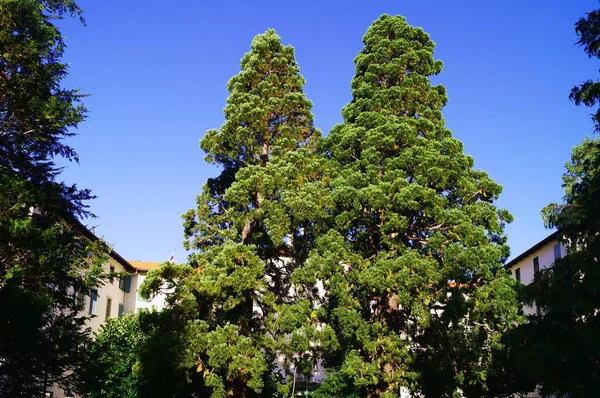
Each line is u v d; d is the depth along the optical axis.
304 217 28.05
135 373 26.28
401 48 33.75
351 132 31.73
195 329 26.11
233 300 27.08
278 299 28.92
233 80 31.92
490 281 29.16
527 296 20.98
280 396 30.28
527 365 19.16
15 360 18.23
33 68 20.52
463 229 29.12
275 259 30.72
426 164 30.09
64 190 21.12
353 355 27.67
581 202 20.22
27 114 20.42
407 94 32.66
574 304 18.77
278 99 30.92
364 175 30.45
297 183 28.92
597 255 18.83
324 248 28.80
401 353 27.78
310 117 31.64
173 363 25.20
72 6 21.88
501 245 31.00
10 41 19.89
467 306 28.12
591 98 19.39
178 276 27.16
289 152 29.69
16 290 17.44
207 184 32.00
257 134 31.16
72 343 18.92
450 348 28.58
